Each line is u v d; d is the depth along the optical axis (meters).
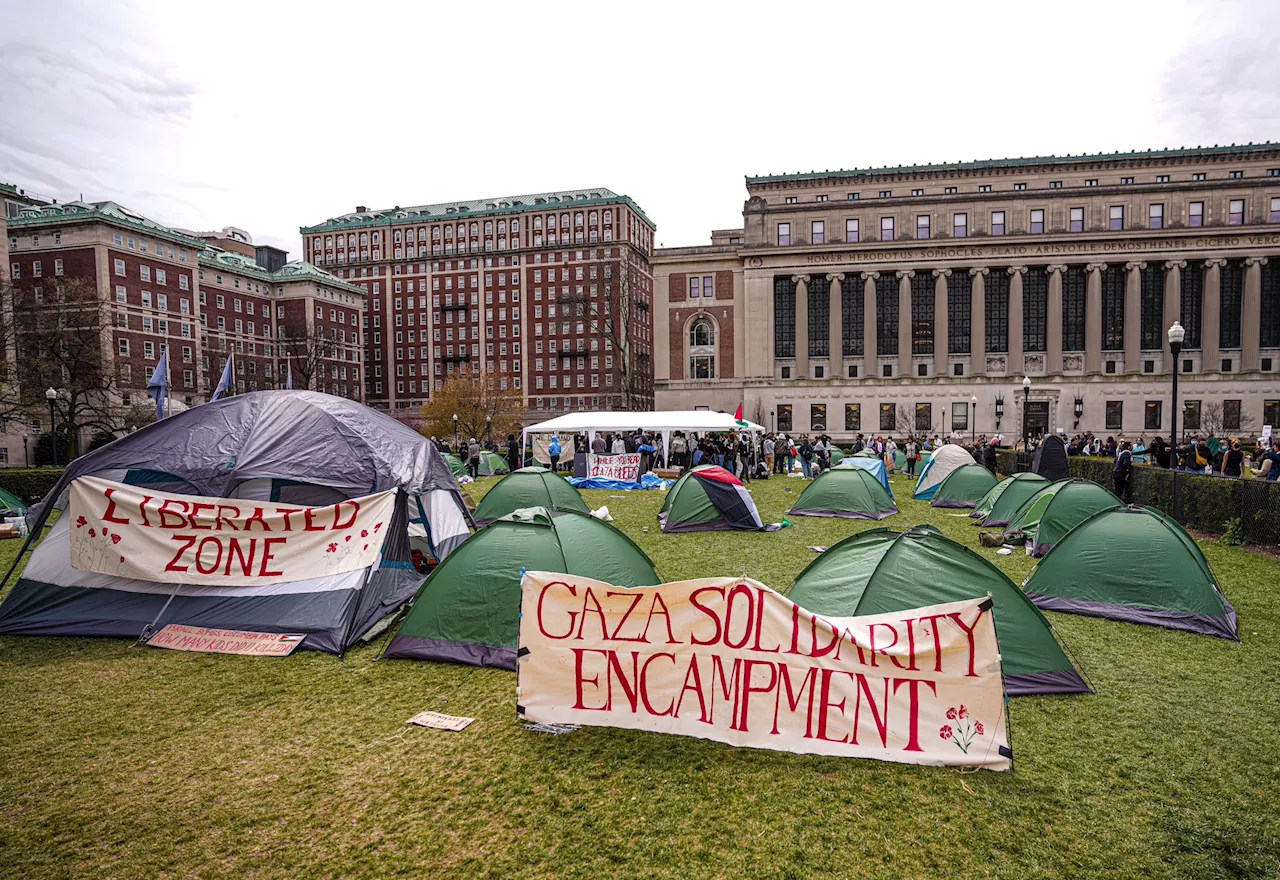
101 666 6.88
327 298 84.44
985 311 58.59
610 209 90.12
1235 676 6.44
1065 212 56.81
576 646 5.37
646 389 96.12
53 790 4.63
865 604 6.14
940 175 60.88
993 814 4.24
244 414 8.78
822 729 4.92
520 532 7.29
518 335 92.62
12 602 7.91
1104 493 11.44
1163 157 58.22
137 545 7.92
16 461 43.66
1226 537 12.64
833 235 59.56
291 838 4.10
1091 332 55.78
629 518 17.05
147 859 3.91
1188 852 3.87
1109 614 8.08
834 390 58.00
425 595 7.21
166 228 65.00
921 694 4.82
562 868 3.79
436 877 3.74
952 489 19.08
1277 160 57.03
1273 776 4.67
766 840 4.01
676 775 4.73
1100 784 4.57
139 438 8.44
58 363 39.00
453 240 95.94
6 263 42.47
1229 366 55.59
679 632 5.19
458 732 5.44
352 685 6.40
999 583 6.22
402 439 9.27
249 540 7.86
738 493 14.88
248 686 6.38
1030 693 6.03
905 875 3.71
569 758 4.99
